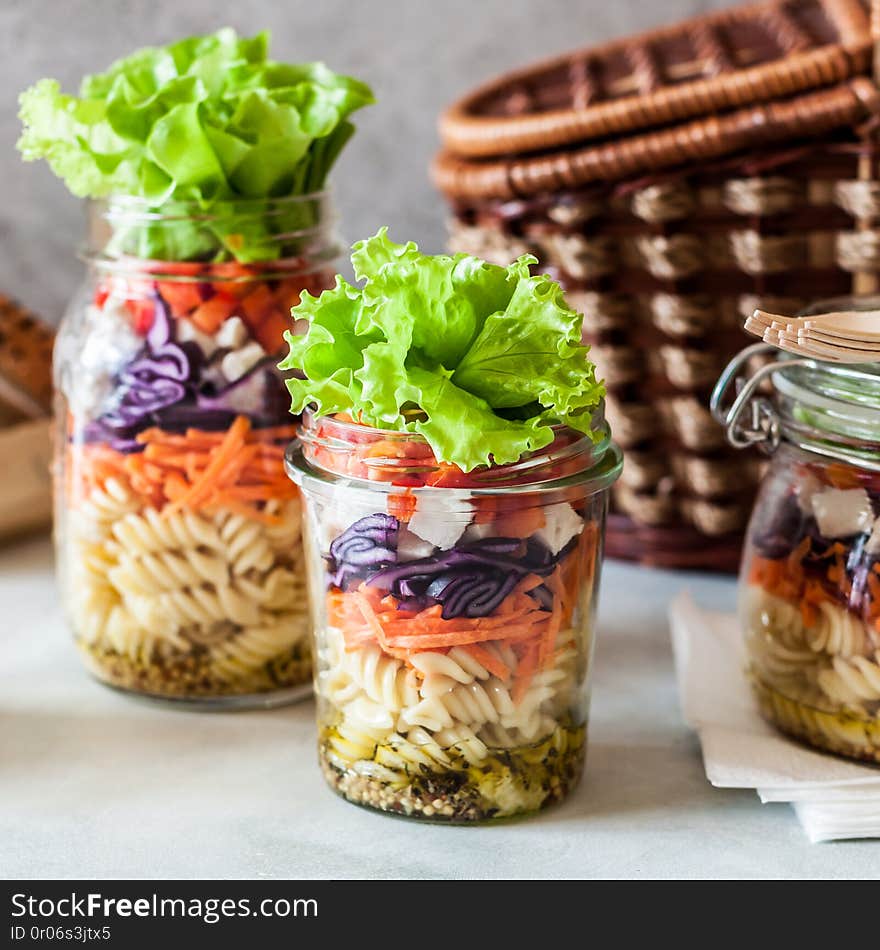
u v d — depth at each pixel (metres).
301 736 0.87
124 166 0.84
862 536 0.74
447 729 0.72
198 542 0.84
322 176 0.88
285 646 0.88
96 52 1.48
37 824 0.77
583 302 1.04
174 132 0.79
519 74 1.19
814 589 0.76
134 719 0.89
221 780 0.82
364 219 1.47
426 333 0.68
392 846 0.74
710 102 0.96
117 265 0.84
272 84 0.87
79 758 0.84
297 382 0.71
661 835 0.75
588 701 0.79
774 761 0.78
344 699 0.75
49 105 0.85
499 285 0.70
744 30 1.11
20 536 1.24
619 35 1.35
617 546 1.15
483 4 1.38
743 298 1.00
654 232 0.99
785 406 0.80
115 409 0.83
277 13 1.43
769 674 0.81
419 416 0.69
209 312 0.82
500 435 0.67
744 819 0.77
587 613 0.76
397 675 0.72
